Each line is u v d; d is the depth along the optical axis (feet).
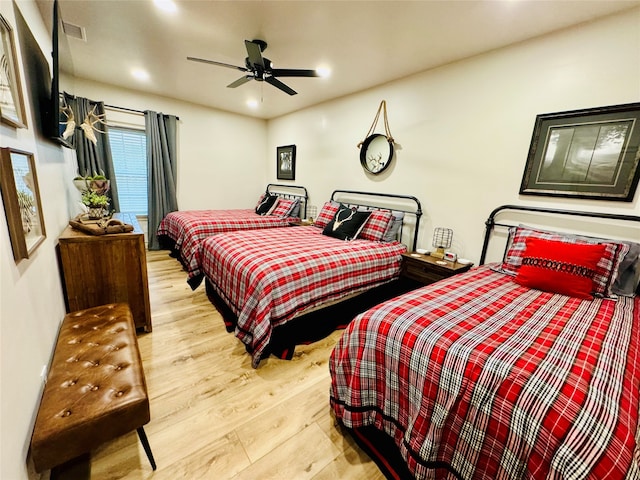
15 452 2.90
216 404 5.33
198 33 7.79
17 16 4.69
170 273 12.01
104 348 4.59
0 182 3.19
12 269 3.32
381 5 6.27
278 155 17.67
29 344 3.68
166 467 4.15
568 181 6.92
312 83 11.25
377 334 4.25
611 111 6.21
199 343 7.18
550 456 2.58
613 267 5.62
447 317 4.39
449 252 8.95
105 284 6.83
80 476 3.96
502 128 8.02
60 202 7.31
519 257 6.94
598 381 3.03
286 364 6.59
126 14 6.95
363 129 12.15
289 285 6.61
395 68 9.59
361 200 12.59
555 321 4.46
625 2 5.73
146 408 3.75
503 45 7.75
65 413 3.34
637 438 2.50
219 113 16.57
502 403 2.99
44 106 6.11
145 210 15.47
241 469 4.19
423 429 3.51
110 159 13.42
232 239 8.96
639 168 5.99
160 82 12.18
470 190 8.86
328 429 4.93
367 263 8.33
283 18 6.93
